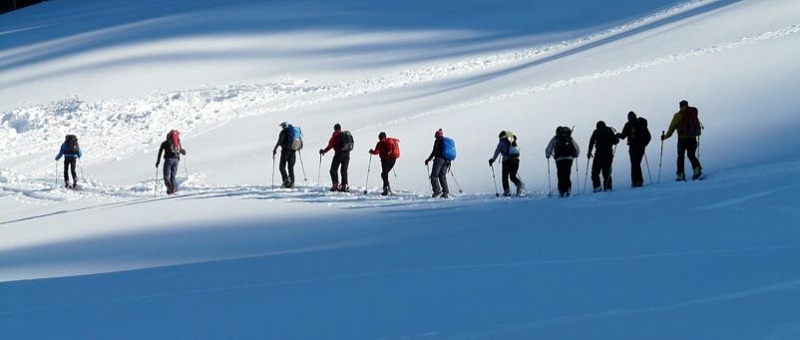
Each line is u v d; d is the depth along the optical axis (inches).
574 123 915.4
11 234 697.0
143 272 417.1
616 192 594.9
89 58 1875.0
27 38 2394.2
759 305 234.2
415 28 2158.0
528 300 267.9
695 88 944.9
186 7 2748.5
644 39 1396.4
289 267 388.2
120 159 1091.3
